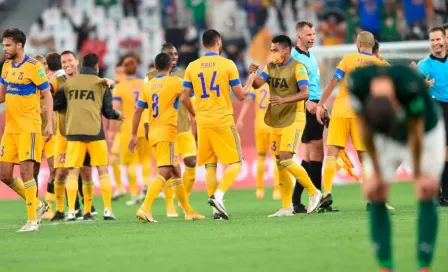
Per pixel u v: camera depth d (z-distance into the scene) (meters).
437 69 42.91
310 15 86.44
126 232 33.94
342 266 23.50
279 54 39.28
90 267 24.72
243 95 38.69
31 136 35.38
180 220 39.75
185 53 81.06
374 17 82.94
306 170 43.72
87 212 42.62
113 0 83.50
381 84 18.95
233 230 33.22
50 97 35.84
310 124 43.03
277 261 24.64
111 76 80.00
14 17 84.06
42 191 59.69
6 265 25.67
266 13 85.06
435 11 84.19
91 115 41.41
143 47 82.06
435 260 24.03
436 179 20.98
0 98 35.66
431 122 20.83
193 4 83.75
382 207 21.00
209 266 24.16
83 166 42.41
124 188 61.59
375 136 19.81
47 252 28.38
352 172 41.94
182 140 42.53
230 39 83.19
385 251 20.91
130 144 40.50
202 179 64.62
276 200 53.53
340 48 64.25
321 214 39.91
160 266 24.39
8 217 46.41
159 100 38.75
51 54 44.72
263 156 54.81
